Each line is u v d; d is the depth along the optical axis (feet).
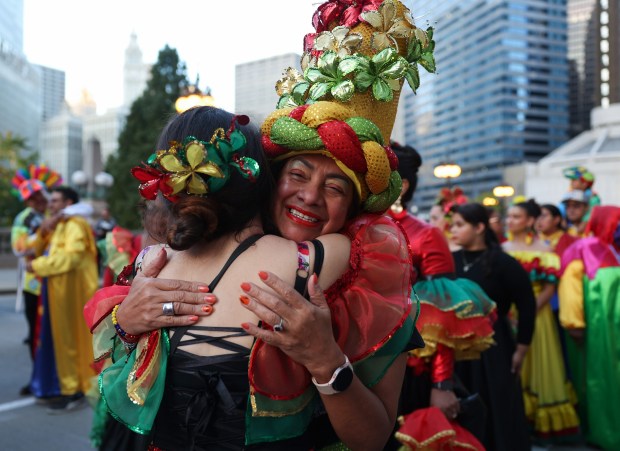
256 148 3.90
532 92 312.09
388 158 4.00
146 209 4.26
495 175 304.71
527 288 9.53
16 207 103.35
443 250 7.29
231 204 3.75
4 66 348.79
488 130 313.12
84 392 15.29
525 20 310.24
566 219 20.97
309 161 3.94
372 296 3.71
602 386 12.51
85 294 15.24
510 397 8.87
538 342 13.43
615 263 12.66
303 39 4.81
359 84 4.06
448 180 21.76
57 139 393.50
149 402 3.60
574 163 159.74
